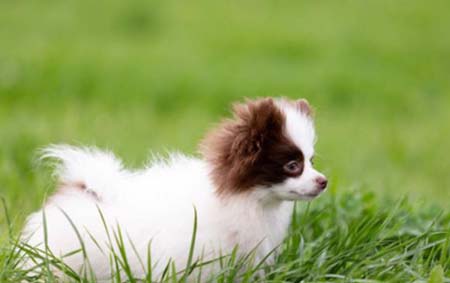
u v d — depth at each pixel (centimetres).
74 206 754
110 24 2502
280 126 723
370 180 1255
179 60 2200
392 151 1608
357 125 1850
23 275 720
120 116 1688
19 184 1034
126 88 1969
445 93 2194
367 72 2234
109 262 731
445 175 1455
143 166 958
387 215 858
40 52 2120
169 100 1967
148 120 1730
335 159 1473
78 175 771
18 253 734
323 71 2192
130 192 761
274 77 2111
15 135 1288
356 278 732
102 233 734
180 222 722
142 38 2412
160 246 719
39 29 2391
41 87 1922
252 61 2252
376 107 2041
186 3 2722
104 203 754
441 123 1927
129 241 721
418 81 2233
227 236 723
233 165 720
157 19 2564
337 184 1013
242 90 2014
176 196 739
